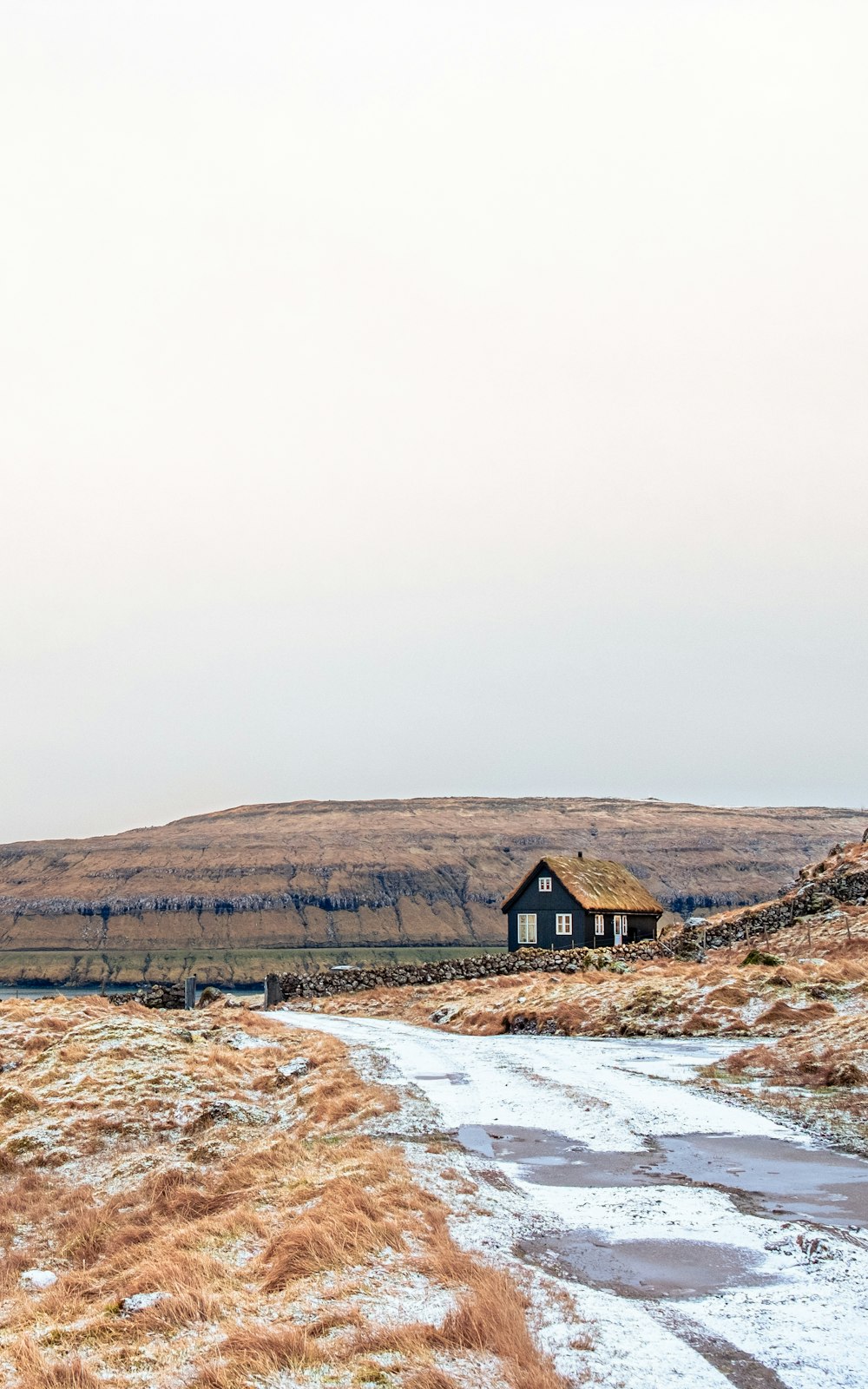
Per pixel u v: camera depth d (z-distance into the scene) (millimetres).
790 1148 20438
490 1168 19047
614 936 74500
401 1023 49594
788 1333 11492
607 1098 25016
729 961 53312
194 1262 14555
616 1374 10469
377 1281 13164
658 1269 13633
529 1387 10039
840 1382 10328
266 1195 18812
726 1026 36375
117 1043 34031
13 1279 17375
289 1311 12344
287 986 63062
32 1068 32688
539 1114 23828
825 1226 15297
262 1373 10578
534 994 46750
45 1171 25031
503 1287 12328
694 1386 10203
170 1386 10672
